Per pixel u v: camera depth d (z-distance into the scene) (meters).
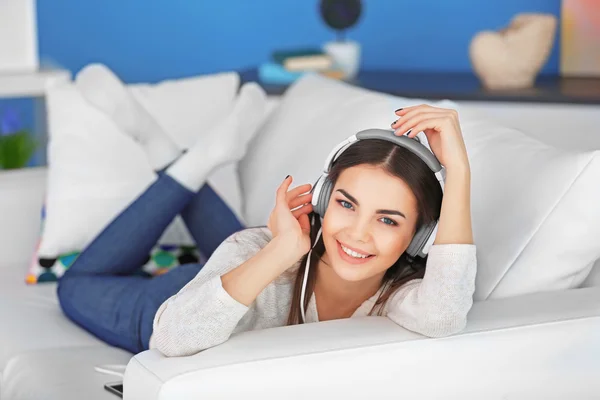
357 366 1.59
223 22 4.50
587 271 1.97
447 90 3.69
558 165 1.90
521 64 3.76
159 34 4.52
